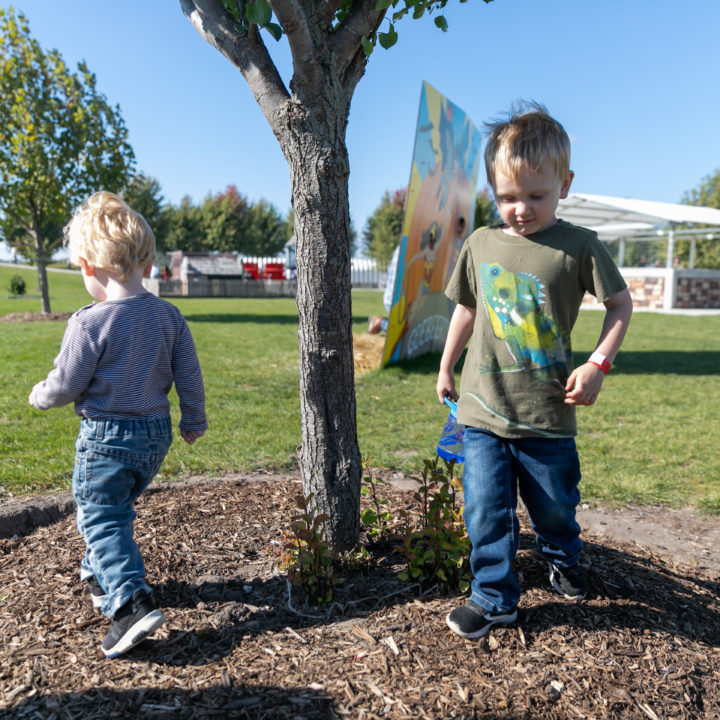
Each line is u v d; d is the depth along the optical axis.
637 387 7.97
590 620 2.27
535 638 2.15
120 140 14.84
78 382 2.08
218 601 2.37
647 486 4.20
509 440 2.24
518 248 2.21
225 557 2.70
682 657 2.12
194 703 1.83
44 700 1.84
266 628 2.20
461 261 2.39
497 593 2.17
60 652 2.07
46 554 2.79
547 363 2.18
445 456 2.59
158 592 2.43
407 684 1.91
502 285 2.22
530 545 2.89
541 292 2.17
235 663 2.01
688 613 2.43
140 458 2.16
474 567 2.22
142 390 2.17
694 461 4.84
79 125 14.04
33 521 3.25
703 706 1.91
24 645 2.11
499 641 2.12
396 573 2.55
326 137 2.26
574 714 1.82
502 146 2.06
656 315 21.19
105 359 2.12
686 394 7.53
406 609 2.30
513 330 2.20
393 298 8.50
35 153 13.41
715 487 4.23
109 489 2.13
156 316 2.24
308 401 2.47
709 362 10.20
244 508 3.28
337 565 2.54
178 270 38.41
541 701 1.86
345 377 2.47
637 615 2.34
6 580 2.57
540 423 2.18
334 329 2.40
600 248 2.16
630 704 1.88
